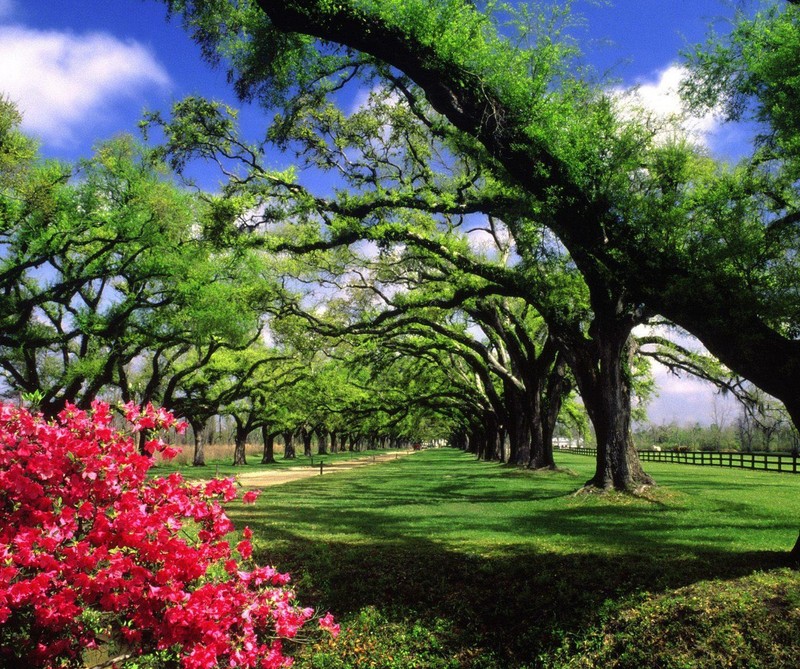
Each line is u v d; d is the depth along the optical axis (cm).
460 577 877
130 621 445
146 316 2702
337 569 927
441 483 2612
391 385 4803
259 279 2628
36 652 424
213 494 535
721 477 2775
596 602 771
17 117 1947
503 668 711
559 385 3080
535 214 1313
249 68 1294
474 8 1127
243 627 471
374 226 1655
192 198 2548
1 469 459
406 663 721
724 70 1036
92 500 473
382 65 1492
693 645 678
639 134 1373
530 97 1084
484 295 2031
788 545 1044
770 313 849
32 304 2405
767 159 1056
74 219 2406
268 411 5081
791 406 904
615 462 1811
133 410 516
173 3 1214
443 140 1573
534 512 1566
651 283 1017
